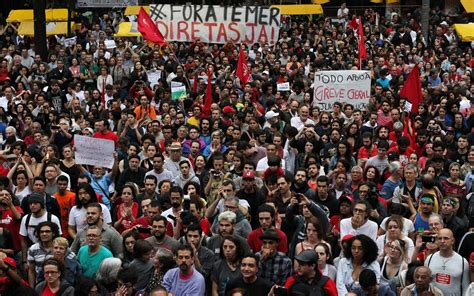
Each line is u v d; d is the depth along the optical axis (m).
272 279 17.72
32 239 20.28
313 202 19.77
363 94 34.09
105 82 40.56
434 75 44.16
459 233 20.84
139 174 24.53
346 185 24.14
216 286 17.86
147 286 17.78
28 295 17.08
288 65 43.78
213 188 23.86
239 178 23.62
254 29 42.94
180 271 17.52
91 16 62.91
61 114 32.28
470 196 23.45
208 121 29.58
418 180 23.55
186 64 42.94
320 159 27.23
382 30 56.16
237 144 26.81
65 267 17.77
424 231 19.06
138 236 18.88
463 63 46.84
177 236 19.70
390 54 46.72
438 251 17.88
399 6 66.44
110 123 32.28
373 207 21.75
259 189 22.33
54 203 21.66
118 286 16.83
